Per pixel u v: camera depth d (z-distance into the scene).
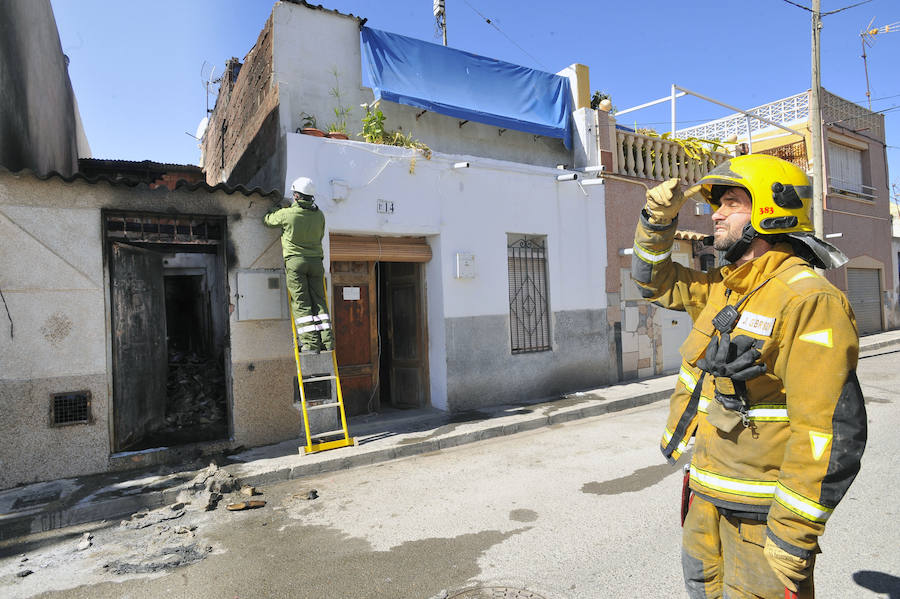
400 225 7.92
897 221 25.05
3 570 3.93
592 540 3.96
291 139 7.07
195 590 3.51
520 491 5.09
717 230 2.00
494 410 8.37
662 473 5.42
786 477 1.60
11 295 5.50
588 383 10.02
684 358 2.16
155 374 7.20
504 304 8.98
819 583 3.21
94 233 5.91
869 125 18.12
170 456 6.16
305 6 8.05
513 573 3.52
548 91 10.30
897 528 3.90
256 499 5.17
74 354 5.76
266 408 6.77
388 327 9.37
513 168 9.19
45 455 5.57
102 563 3.97
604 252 10.41
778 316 1.69
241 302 6.62
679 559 3.60
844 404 1.54
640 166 11.10
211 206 6.53
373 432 7.27
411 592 3.35
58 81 9.52
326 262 7.34
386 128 8.74
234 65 11.92
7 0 6.76
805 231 1.82
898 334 16.98
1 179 5.48
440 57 9.17
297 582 3.55
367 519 4.59
